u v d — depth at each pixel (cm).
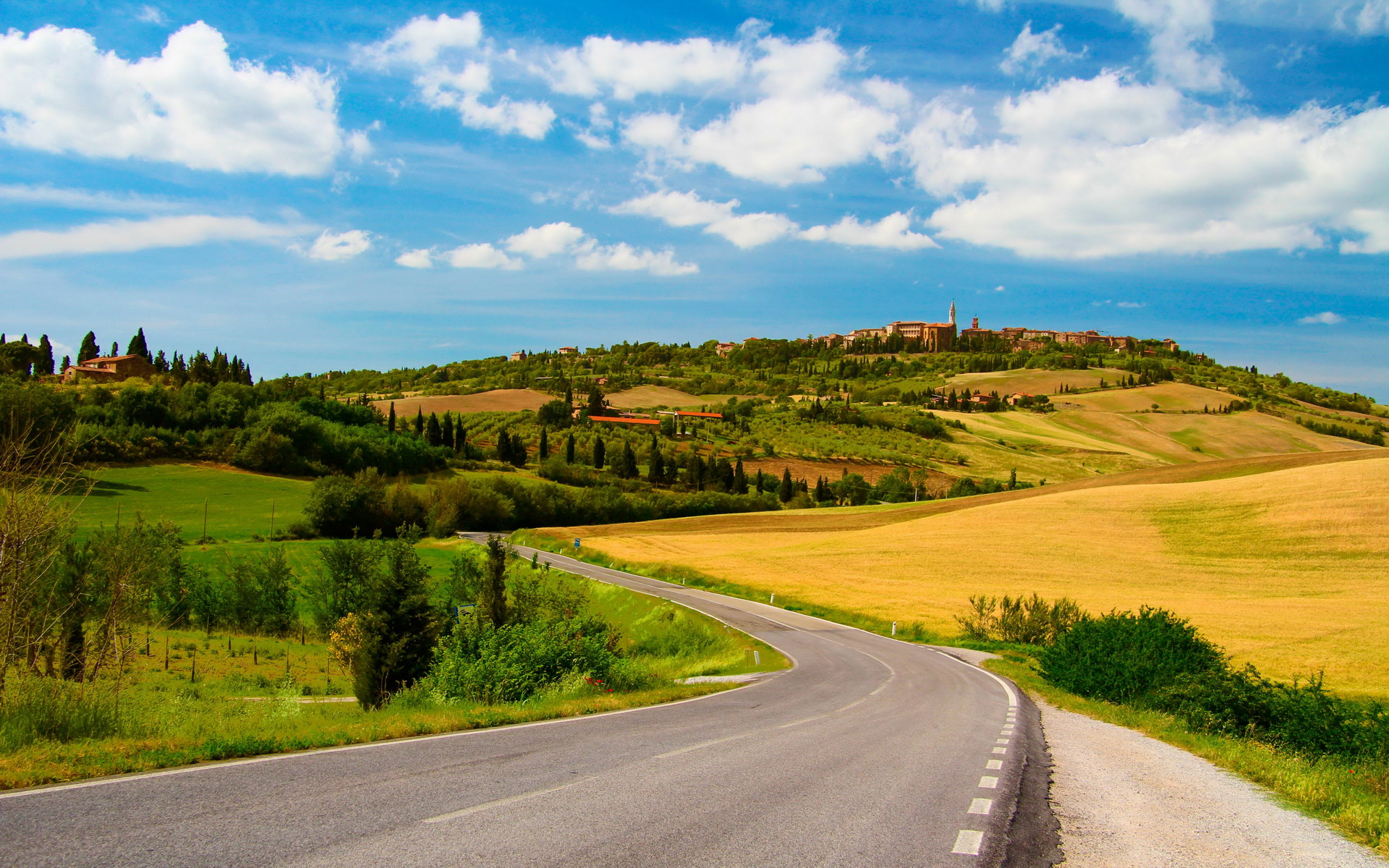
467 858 510
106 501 8794
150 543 3675
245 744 843
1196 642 2017
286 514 9306
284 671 3891
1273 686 1591
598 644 1909
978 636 4053
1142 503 7412
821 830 620
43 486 1132
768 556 7212
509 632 1811
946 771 901
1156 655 1981
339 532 9244
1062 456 18312
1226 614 4222
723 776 808
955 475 16212
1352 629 3816
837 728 1250
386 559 5309
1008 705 1789
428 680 1723
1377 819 757
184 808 600
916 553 6700
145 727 983
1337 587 4975
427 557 7662
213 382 16525
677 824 616
